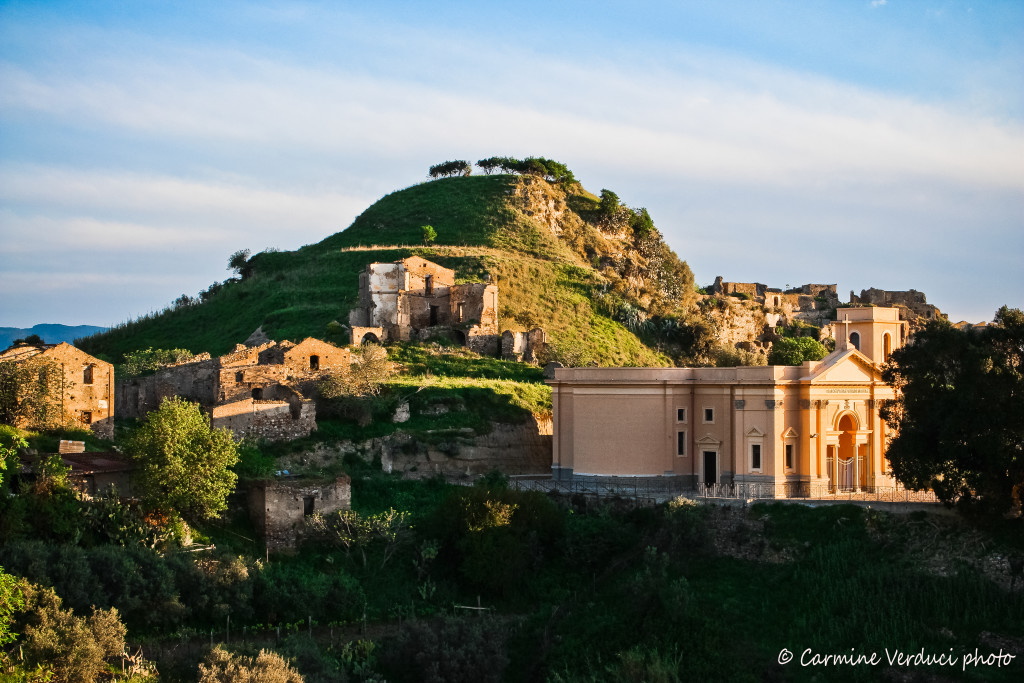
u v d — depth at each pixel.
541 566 80.81
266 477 82.38
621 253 199.38
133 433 80.62
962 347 75.56
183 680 60.06
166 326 163.25
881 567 71.94
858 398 89.38
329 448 93.31
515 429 103.75
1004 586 68.56
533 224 195.00
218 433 79.06
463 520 80.19
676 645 68.25
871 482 89.75
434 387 106.81
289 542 79.19
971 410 71.94
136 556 67.81
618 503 85.50
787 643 67.75
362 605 74.56
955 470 73.38
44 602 59.72
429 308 137.38
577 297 162.00
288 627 70.62
